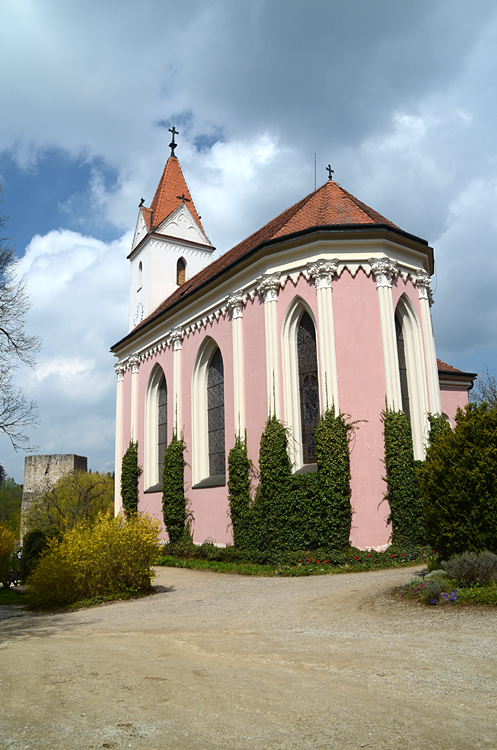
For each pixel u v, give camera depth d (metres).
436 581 10.80
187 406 28.39
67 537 16.73
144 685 6.25
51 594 16.50
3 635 11.16
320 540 18.62
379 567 17.34
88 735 4.78
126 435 36.12
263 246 21.94
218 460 26.52
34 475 68.19
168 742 4.60
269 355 21.48
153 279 41.66
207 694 5.86
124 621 11.93
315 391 20.84
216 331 26.19
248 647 8.23
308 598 12.75
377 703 5.42
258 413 22.09
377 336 20.20
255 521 20.89
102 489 55.97
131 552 16.27
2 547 29.84
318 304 20.36
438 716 5.03
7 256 23.25
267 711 5.28
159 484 32.12
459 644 7.59
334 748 4.41
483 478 11.62
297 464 20.69
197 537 26.14
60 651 8.32
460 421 12.77
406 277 21.94
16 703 5.68
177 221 43.25
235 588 15.74
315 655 7.48
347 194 24.72
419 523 18.69
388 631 8.73
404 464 18.92
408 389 21.72
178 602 14.11
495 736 4.58
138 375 35.44
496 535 11.36
